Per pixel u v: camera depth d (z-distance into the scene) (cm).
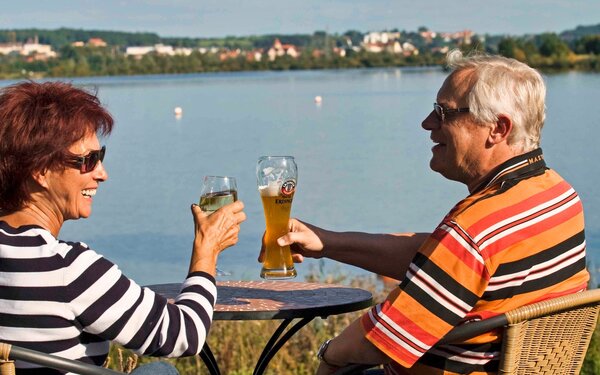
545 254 265
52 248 238
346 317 702
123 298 241
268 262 331
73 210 255
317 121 5256
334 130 4559
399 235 350
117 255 1567
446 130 285
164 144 4100
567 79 8131
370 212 2000
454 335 261
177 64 16600
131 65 15512
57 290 236
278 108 6819
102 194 2462
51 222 255
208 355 344
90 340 246
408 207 2047
